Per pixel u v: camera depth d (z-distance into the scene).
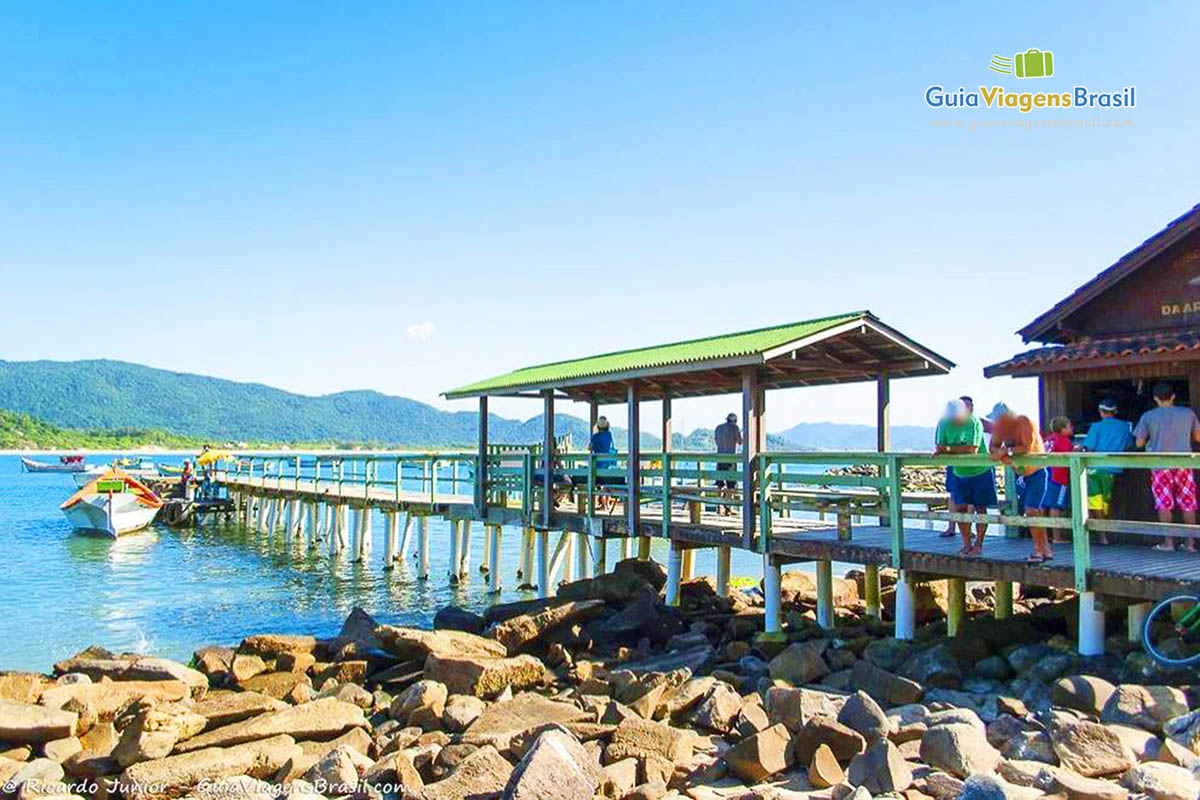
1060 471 11.19
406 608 20.78
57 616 19.73
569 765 6.87
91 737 9.95
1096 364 11.69
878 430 14.59
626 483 15.88
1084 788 6.16
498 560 22.56
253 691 11.75
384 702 11.36
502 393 19.47
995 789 6.07
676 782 7.55
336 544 30.33
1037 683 8.52
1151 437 10.71
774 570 12.70
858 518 16.16
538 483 18.94
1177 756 6.68
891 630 12.27
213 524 40.06
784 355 13.01
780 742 7.55
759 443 16.47
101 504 35.09
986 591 14.52
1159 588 8.51
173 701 10.77
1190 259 11.76
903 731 7.54
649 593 14.03
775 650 11.79
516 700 9.87
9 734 9.54
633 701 9.53
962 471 10.57
